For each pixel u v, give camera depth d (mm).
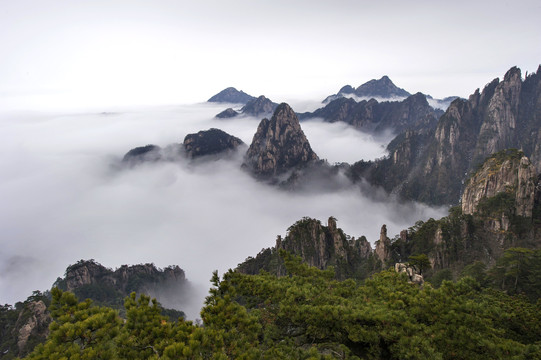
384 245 83000
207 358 11742
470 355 15781
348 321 17281
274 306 20938
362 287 23688
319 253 97938
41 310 63125
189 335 11812
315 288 20812
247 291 23469
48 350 10336
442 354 14867
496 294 31938
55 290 12359
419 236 85688
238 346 13414
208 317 14781
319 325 17750
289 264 28172
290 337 18594
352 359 15523
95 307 12461
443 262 73125
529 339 22031
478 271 52312
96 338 11250
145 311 13195
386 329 16547
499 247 72125
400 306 19062
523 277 45500
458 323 17172
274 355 14391
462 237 77125
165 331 12578
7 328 63500
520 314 23750
